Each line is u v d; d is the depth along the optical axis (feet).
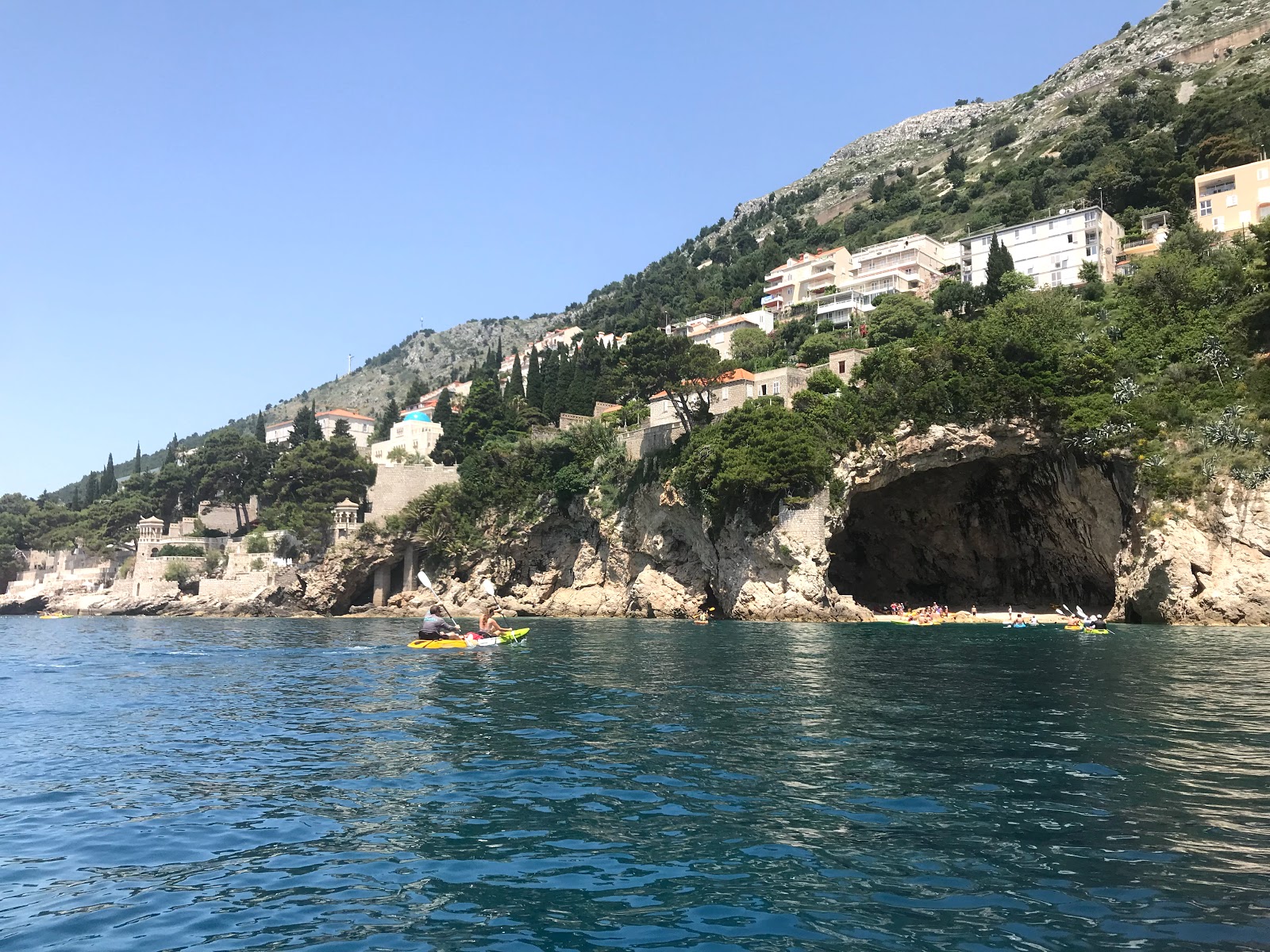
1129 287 255.29
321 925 29.22
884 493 272.51
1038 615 234.79
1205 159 373.61
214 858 36.14
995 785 45.75
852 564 296.30
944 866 33.88
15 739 63.31
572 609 296.51
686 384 271.28
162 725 68.69
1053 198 463.01
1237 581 180.45
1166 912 29.09
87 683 97.25
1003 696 78.84
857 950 26.73
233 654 135.85
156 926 29.30
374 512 344.28
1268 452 184.96
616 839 37.76
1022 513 250.37
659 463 273.13
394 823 40.45
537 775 49.29
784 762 51.67
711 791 45.32
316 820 41.14
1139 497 202.08
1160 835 37.11
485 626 159.43
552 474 314.35
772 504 230.48
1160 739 57.36
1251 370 200.34
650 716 69.00
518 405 405.18
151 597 356.18
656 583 268.41
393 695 83.87
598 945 27.37
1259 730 60.64
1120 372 218.59
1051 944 26.89
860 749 55.21
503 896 31.48
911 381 235.61
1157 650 125.29
